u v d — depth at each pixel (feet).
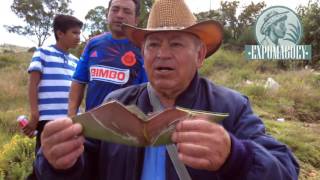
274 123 28.07
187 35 6.97
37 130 16.24
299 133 25.68
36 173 6.06
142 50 7.68
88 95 12.39
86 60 12.84
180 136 5.17
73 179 5.87
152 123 5.39
